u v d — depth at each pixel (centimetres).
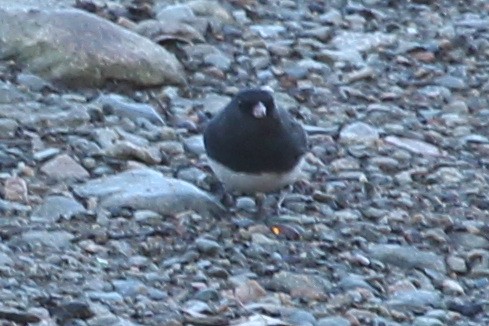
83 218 1170
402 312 1073
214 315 1028
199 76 1512
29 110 1372
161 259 1120
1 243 1117
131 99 1438
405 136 1420
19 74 1438
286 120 1162
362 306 1075
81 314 1003
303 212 1229
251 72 1542
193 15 1628
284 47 1600
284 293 1084
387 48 1639
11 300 1018
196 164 1301
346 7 1728
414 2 1770
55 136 1324
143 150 1300
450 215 1254
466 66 1617
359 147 1383
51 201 1186
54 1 1592
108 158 1289
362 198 1270
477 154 1402
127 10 1628
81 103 1404
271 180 1172
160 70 1468
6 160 1262
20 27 1463
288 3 1723
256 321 1008
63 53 1440
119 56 1450
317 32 1652
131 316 1017
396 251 1162
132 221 1171
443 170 1345
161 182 1217
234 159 1159
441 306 1090
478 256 1176
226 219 1194
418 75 1578
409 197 1281
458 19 1741
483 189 1315
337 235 1191
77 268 1086
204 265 1111
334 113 1465
